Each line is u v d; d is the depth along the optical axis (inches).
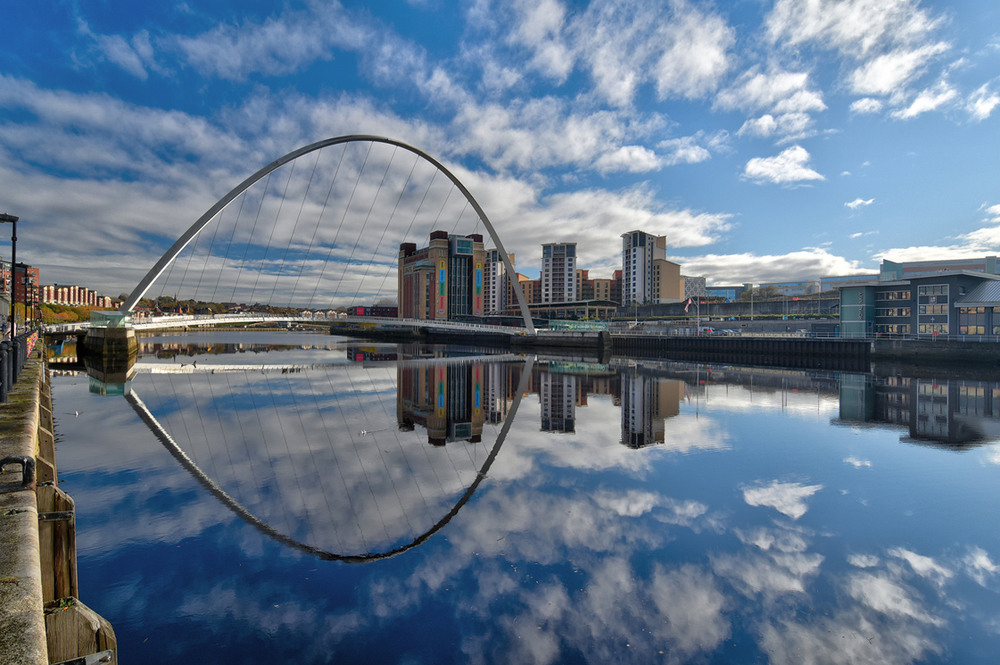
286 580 291.9
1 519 154.6
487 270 7696.9
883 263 4503.0
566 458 585.6
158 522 378.3
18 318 2130.9
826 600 271.9
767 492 458.6
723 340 2802.7
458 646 230.2
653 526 376.8
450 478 500.7
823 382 1416.1
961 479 497.4
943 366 1905.8
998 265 4040.4
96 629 155.6
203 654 220.2
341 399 1090.1
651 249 6407.5
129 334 2012.8
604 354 2893.7
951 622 251.3
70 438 659.4
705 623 250.8
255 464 548.7
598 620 251.8
